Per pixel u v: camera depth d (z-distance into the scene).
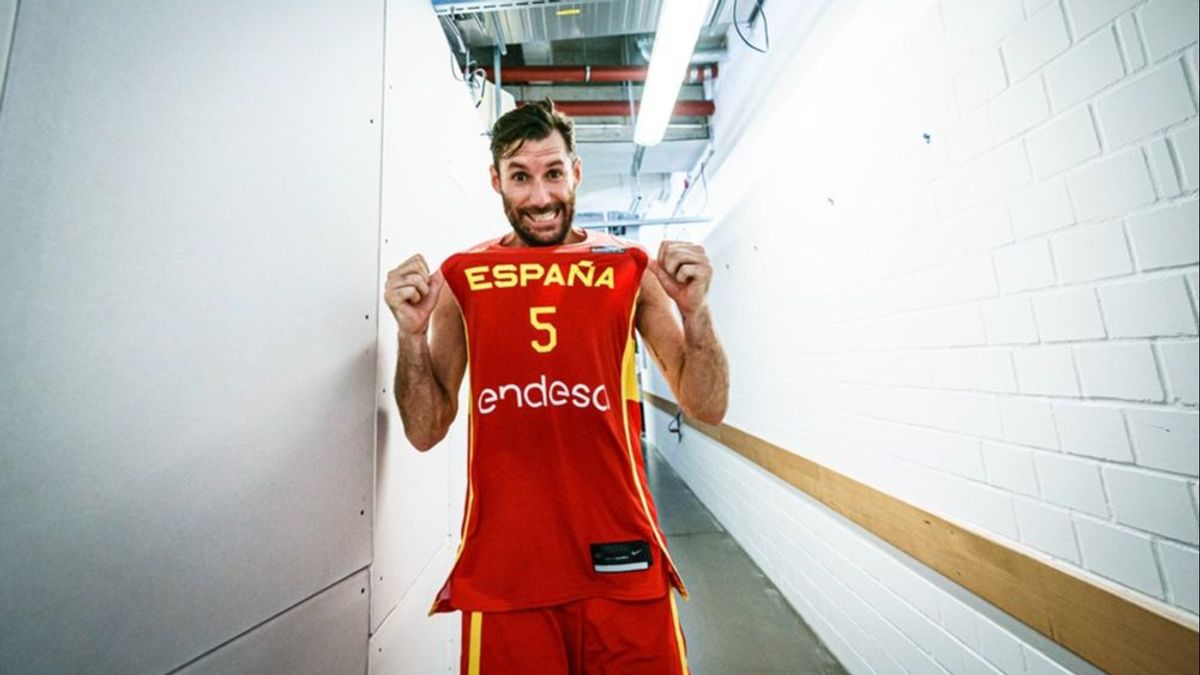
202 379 0.49
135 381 0.43
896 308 1.20
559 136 0.84
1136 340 0.69
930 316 1.09
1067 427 0.79
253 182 0.57
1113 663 0.72
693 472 3.50
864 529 1.37
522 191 0.81
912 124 1.11
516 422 0.69
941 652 1.08
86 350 0.40
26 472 0.36
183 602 0.46
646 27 1.84
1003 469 0.92
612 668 0.65
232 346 0.53
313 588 0.61
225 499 0.51
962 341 1.00
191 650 0.46
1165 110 0.64
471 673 0.64
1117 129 0.70
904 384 1.19
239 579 0.52
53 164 0.38
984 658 0.96
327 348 0.67
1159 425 0.67
